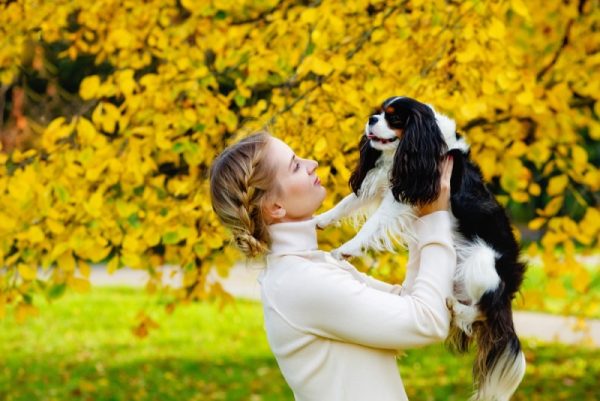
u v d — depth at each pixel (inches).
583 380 274.5
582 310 201.2
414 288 82.2
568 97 160.4
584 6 174.6
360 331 79.4
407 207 89.6
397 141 92.2
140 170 151.6
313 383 82.1
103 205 154.7
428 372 293.0
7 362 323.6
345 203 99.0
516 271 96.0
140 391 283.0
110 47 173.2
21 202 152.2
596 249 185.2
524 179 163.8
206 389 284.5
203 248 151.6
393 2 148.8
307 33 154.3
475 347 98.5
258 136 86.2
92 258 152.3
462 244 94.0
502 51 143.8
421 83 137.4
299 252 83.4
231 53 157.8
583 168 166.6
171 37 169.8
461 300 93.3
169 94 154.9
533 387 269.0
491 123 165.2
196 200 145.9
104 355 331.3
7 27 171.5
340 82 143.6
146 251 172.6
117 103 190.5
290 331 82.0
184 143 149.6
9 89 236.5
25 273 155.6
